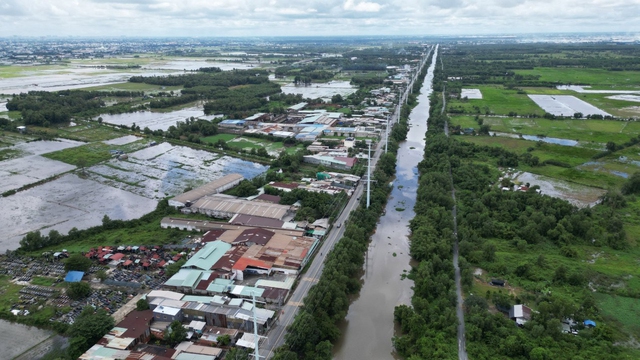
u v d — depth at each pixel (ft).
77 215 440.86
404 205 479.82
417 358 240.32
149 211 451.94
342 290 298.15
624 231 382.42
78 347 241.14
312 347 245.04
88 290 301.02
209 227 399.85
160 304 278.87
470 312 274.77
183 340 257.55
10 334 264.72
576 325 267.39
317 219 420.36
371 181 507.30
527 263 334.03
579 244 373.81
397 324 284.82
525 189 482.28
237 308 274.36
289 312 282.36
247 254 340.18
